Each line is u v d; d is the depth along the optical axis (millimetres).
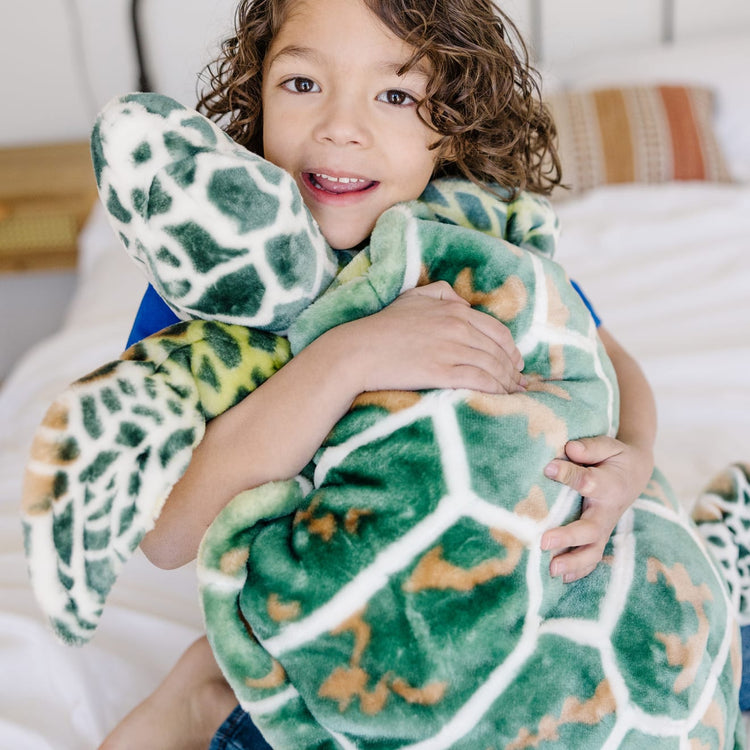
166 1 2260
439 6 786
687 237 1767
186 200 594
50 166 2328
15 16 2336
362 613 603
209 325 661
